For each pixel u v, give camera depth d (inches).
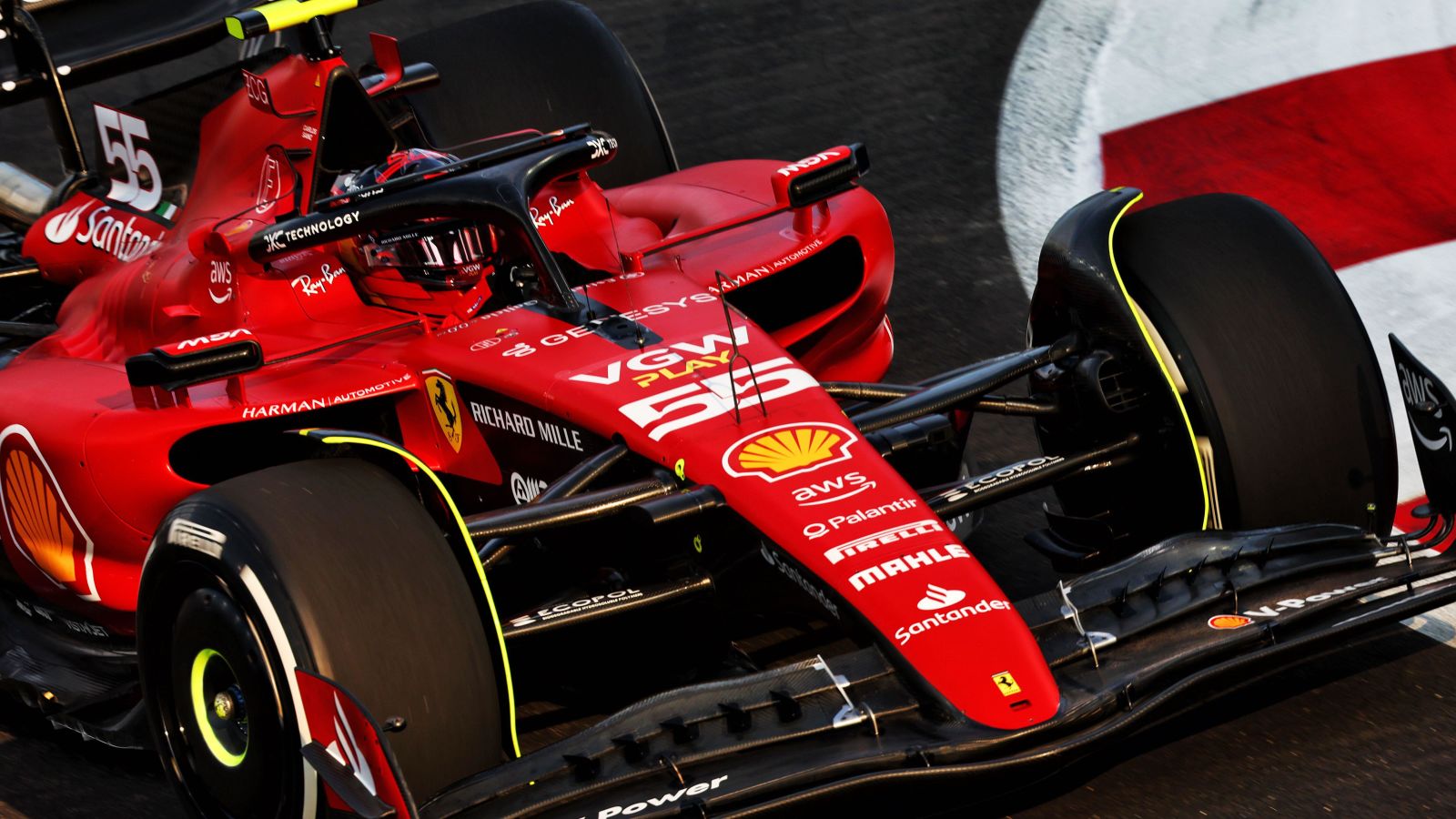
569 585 682.2
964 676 533.3
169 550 571.2
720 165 923.4
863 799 506.6
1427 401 634.8
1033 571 791.1
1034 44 1573.6
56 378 773.3
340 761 501.0
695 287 730.8
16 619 805.9
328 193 776.3
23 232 983.0
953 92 1488.7
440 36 1029.8
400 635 535.5
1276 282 677.9
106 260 887.1
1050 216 1235.9
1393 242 1134.4
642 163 1035.3
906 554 572.1
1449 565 614.5
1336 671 682.8
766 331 817.5
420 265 734.5
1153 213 717.3
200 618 560.4
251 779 556.4
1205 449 660.7
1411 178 1229.1
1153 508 707.4
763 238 794.2
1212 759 631.2
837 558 570.3
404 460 569.0
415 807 466.9
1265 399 657.6
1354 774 615.5
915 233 1229.1
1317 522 666.2
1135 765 631.2
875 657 551.8
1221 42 1513.3
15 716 754.8
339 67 753.6
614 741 523.8
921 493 676.7
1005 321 1088.8
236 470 741.3
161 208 877.2
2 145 1497.3
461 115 1005.2
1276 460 656.4
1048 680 538.9
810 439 618.2
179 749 603.2
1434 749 626.5
